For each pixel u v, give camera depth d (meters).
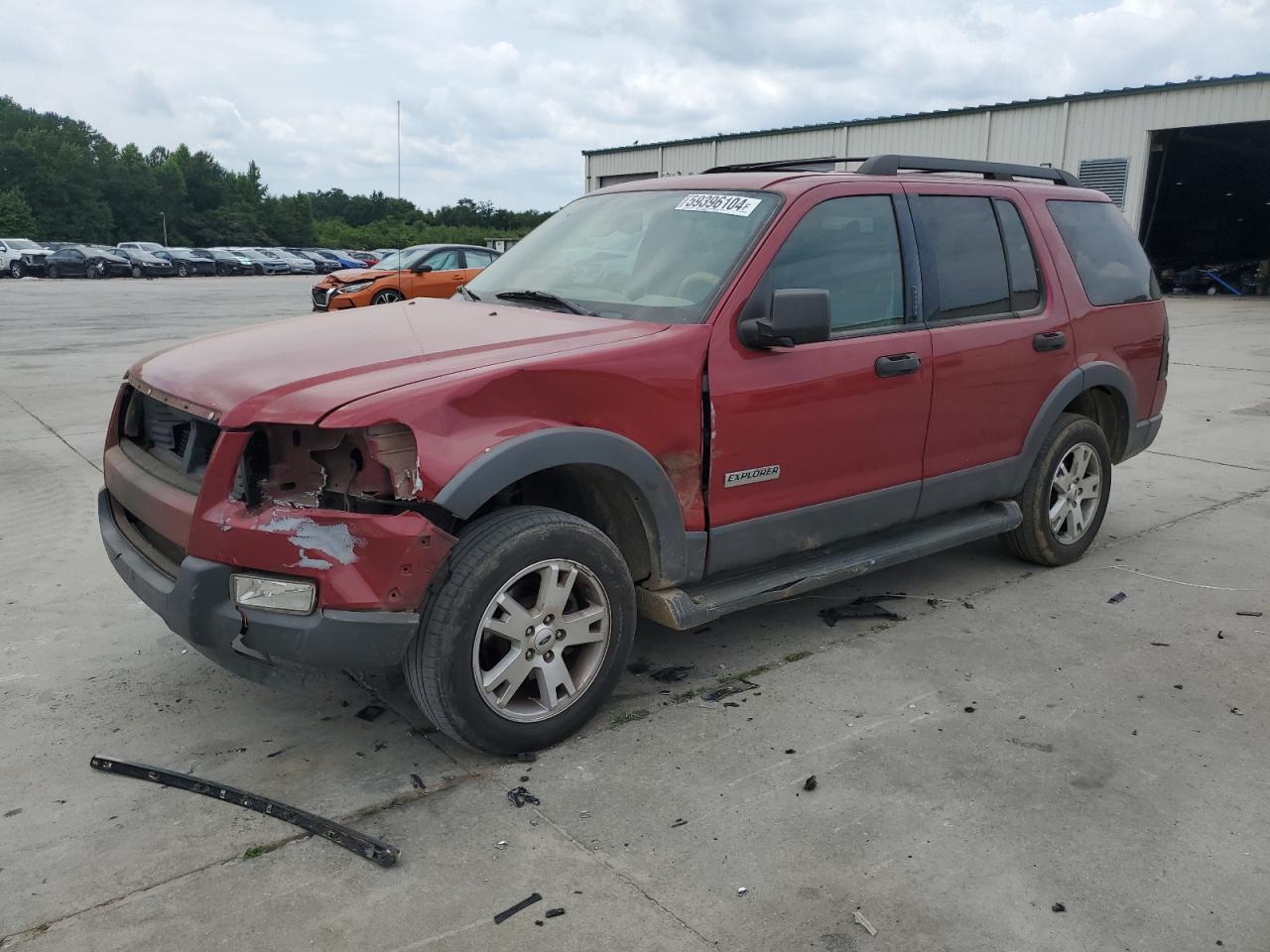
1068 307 4.84
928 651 4.09
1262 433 8.62
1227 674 3.89
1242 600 4.70
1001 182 4.78
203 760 3.19
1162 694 3.71
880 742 3.33
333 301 17.72
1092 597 4.73
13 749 3.24
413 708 3.55
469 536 3.01
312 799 2.96
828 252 3.88
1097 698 3.67
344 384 2.92
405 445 2.84
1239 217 36.50
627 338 3.36
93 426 8.50
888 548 4.23
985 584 4.90
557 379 3.09
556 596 3.15
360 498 2.84
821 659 3.99
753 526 3.68
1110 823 2.87
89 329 18.00
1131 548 5.48
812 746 3.30
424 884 2.57
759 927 2.42
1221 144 30.31
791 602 4.64
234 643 2.89
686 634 4.26
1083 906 2.51
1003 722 3.48
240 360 3.24
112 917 2.44
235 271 52.12
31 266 42.19
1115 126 25.64
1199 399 10.47
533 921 2.43
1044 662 3.98
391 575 2.80
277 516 2.80
